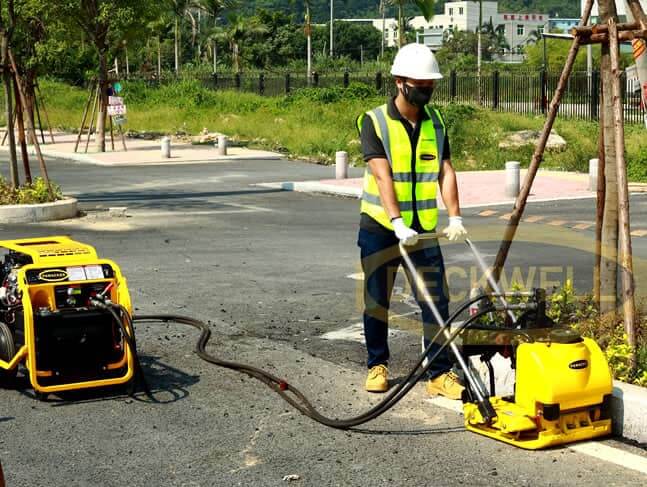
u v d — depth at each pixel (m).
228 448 5.37
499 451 5.26
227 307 8.48
